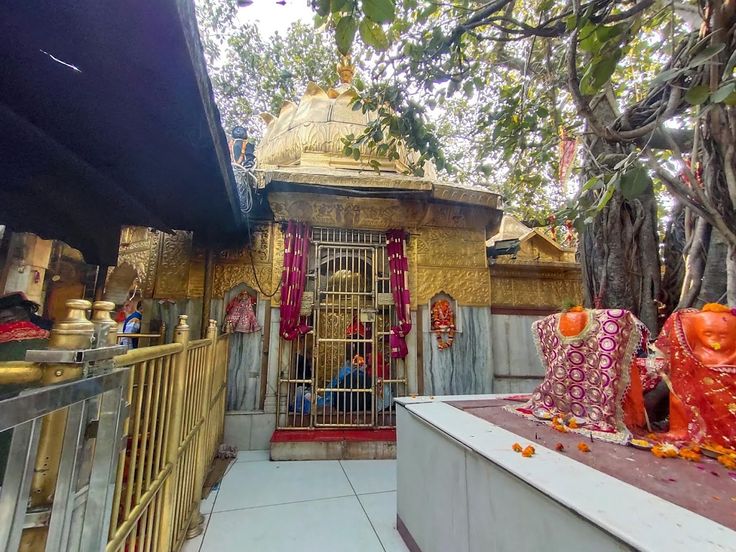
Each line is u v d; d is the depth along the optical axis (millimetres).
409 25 2709
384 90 2922
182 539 2404
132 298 4793
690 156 2551
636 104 2600
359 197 5059
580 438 1928
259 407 4789
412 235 5496
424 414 2467
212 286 4914
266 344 4902
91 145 2428
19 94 1939
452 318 5457
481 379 5395
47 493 909
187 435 2420
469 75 2930
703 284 2438
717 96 1326
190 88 1842
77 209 2965
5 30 1498
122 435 1194
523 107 3156
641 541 958
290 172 4762
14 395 743
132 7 1331
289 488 3508
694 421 1830
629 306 3006
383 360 5004
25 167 2359
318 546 2547
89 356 936
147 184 3074
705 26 1800
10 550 723
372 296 5281
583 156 3236
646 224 3125
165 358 1878
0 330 2061
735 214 2133
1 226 2559
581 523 1140
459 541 1863
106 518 1066
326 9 1637
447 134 6559
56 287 3529
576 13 1797
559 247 6625
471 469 1808
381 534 2715
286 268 4902
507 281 6043
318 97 6344
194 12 1593
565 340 2365
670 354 1982
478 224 5758
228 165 3031
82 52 1612
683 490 1297
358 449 4391
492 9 2383
